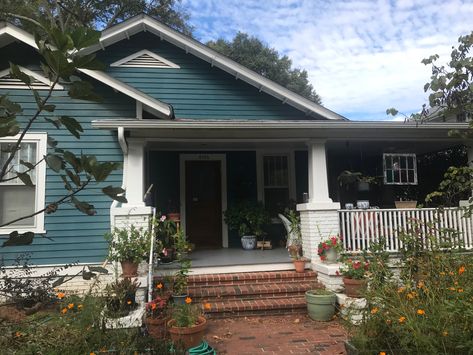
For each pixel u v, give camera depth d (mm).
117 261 6621
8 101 1993
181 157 10234
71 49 1856
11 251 7293
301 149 10336
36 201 7430
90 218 7570
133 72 9500
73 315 4312
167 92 9523
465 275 4348
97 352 3879
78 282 7406
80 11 17469
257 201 10234
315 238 7613
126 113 7875
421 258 5480
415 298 4078
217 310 6383
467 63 4066
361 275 6270
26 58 7711
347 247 7586
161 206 10000
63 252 7441
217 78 9664
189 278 7133
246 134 7652
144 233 6891
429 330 3527
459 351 3354
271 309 6520
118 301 5398
